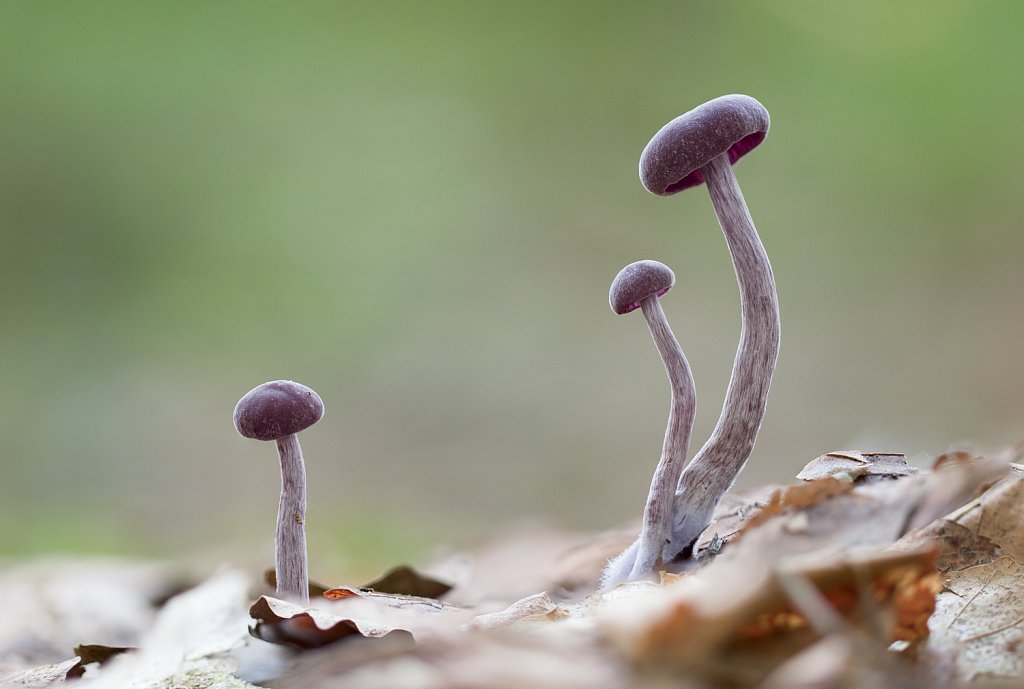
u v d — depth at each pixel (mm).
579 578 511
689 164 448
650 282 454
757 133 463
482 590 520
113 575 605
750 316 453
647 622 396
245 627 454
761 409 452
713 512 452
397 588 509
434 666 410
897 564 399
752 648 398
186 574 595
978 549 426
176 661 441
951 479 436
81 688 443
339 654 425
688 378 454
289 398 450
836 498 439
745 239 454
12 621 550
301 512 455
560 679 397
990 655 403
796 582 396
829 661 393
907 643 406
